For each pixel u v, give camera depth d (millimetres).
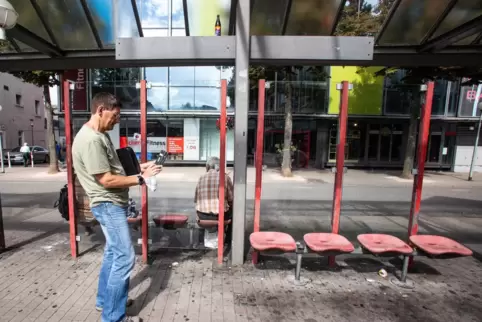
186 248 3879
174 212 4863
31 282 2963
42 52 4047
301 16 4020
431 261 3752
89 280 3012
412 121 11500
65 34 4113
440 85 16500
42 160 19828
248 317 2469
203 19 4316
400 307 2680
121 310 2279
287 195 8383
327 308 2635
